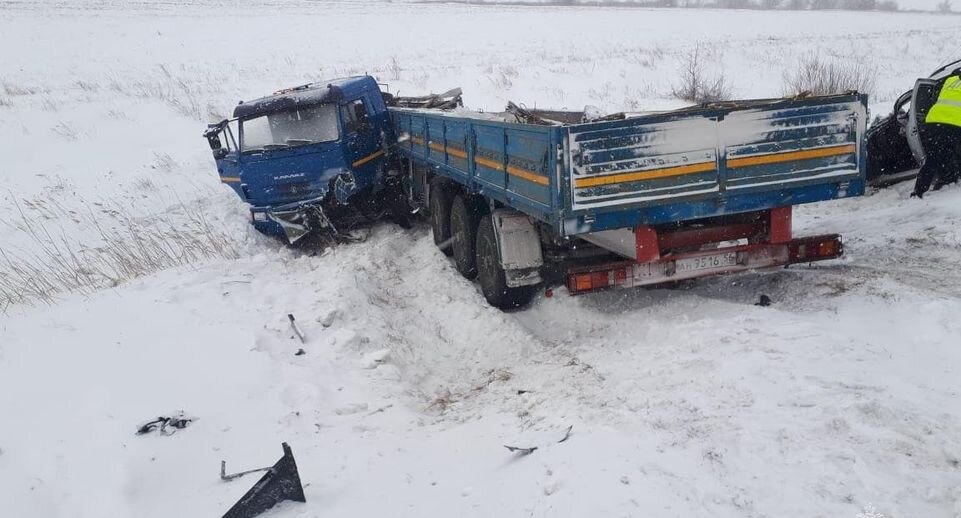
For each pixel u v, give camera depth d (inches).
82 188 579.8
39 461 171.8
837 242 250.4
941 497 122.7
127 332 258.8
